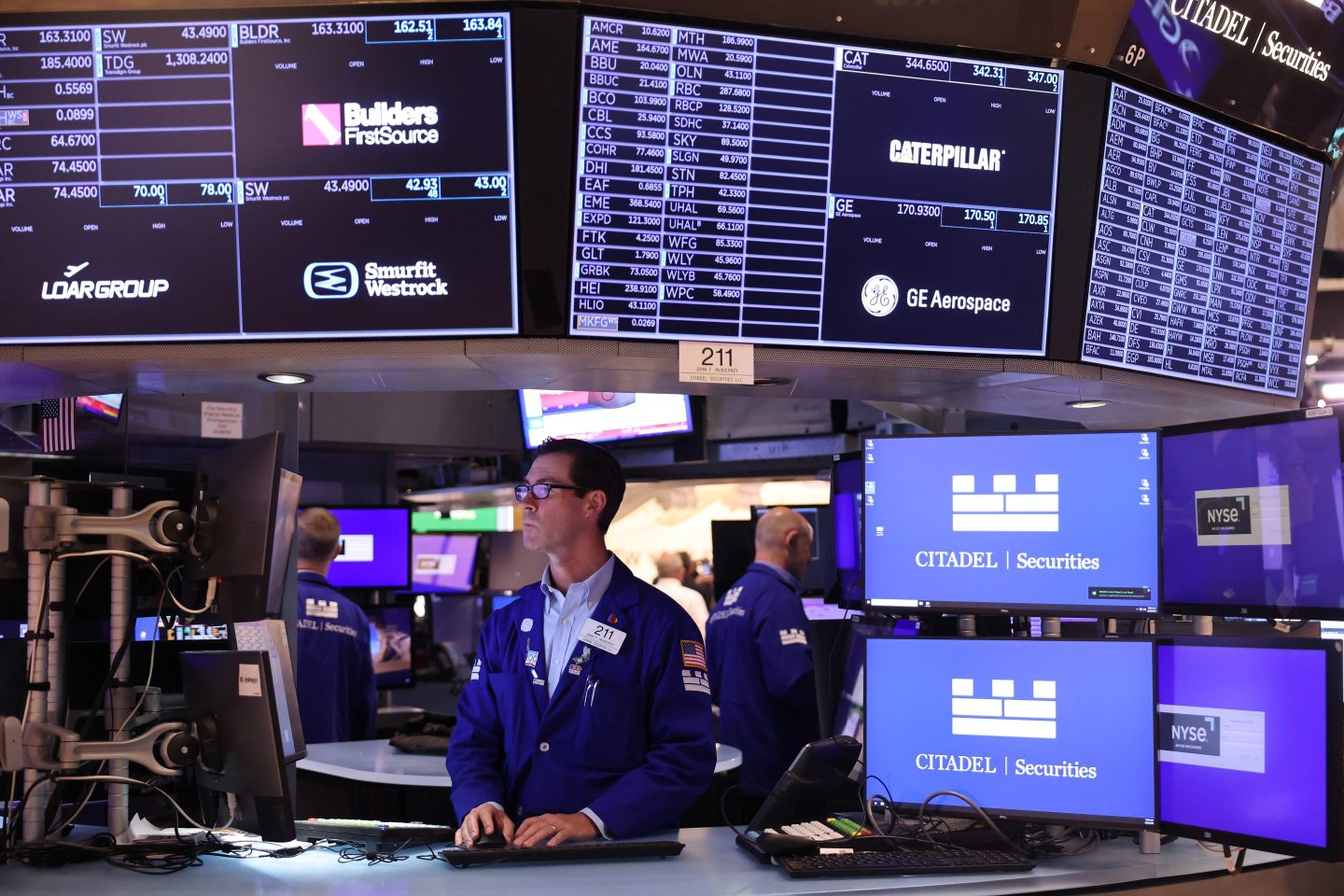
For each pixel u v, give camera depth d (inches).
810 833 83.7
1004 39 91.7
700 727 87.2
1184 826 79.7
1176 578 97.0
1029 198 95.1
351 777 117.4
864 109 90.4
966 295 94.7
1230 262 107.6
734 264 89.3
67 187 84.7
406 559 215.0
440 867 79.7
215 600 83.0
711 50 86.7
